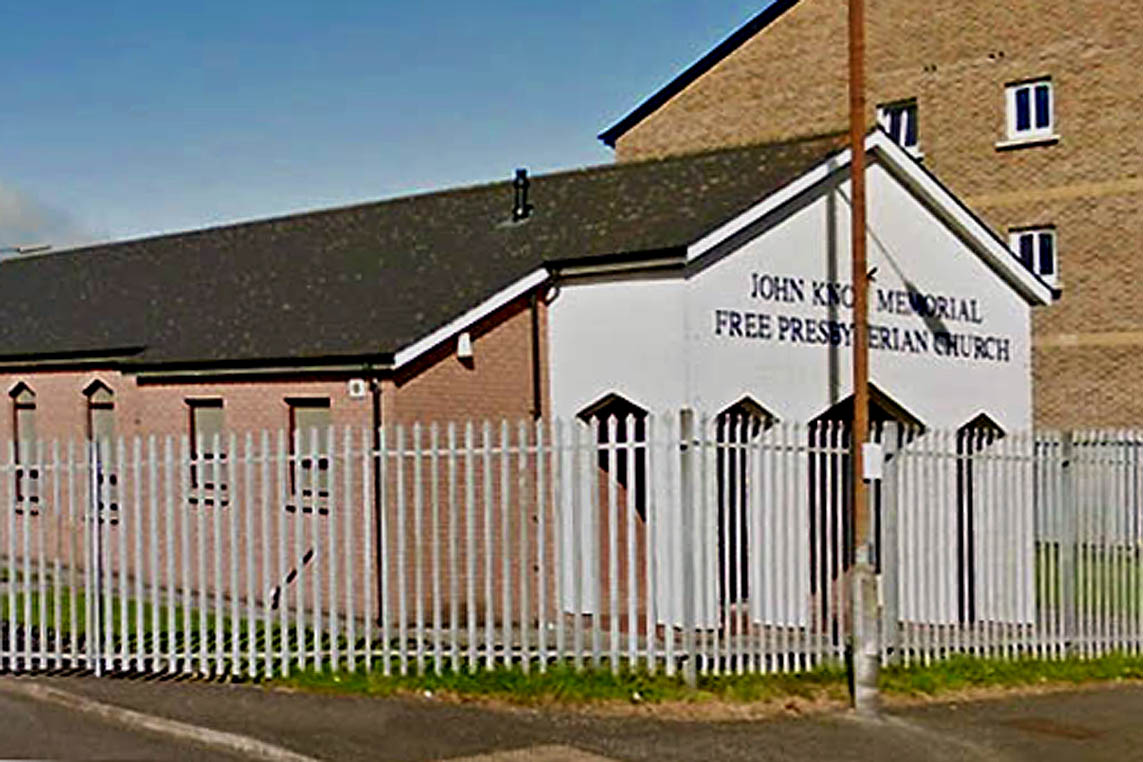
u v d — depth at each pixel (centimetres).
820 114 3216
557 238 1791
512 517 1402
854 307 1257
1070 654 1495
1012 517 1466
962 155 2978
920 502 1393
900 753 1024
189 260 2398
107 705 1075
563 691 1124
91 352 1981
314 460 1270
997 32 2934
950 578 1409
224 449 1605
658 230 1627
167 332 1952
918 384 1792
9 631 1256
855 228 1237
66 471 1302
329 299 1855
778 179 1666
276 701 1099
